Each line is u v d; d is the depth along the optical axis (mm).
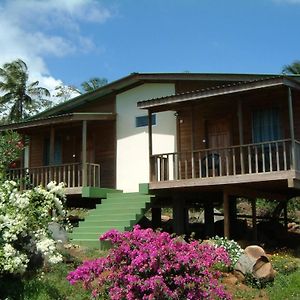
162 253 6309
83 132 15594
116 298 6305
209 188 13656
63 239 11477
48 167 16125
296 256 12156
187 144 15312
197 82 15531
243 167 12492
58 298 7895
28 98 42625
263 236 15094
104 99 17312
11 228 7973
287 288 8703
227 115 14773
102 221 13148
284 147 11906
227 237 12727
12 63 43000
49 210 8906
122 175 16500
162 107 14141
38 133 18906
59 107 17844
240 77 14438
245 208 20844
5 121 41594
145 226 16922
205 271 6520
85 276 6742
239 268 9164
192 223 18875
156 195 14305
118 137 16766
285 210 16797
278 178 11812
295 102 13617
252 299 8359
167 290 6070
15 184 8789
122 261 6586
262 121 14094
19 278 8406
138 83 16562
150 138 14188
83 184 14992
